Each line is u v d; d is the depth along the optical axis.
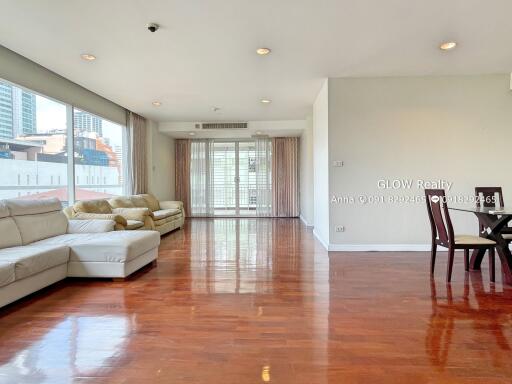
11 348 2.02
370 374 1.75
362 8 2.81
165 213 6.33
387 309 2.62
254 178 9.62
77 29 3.18
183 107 6.46
